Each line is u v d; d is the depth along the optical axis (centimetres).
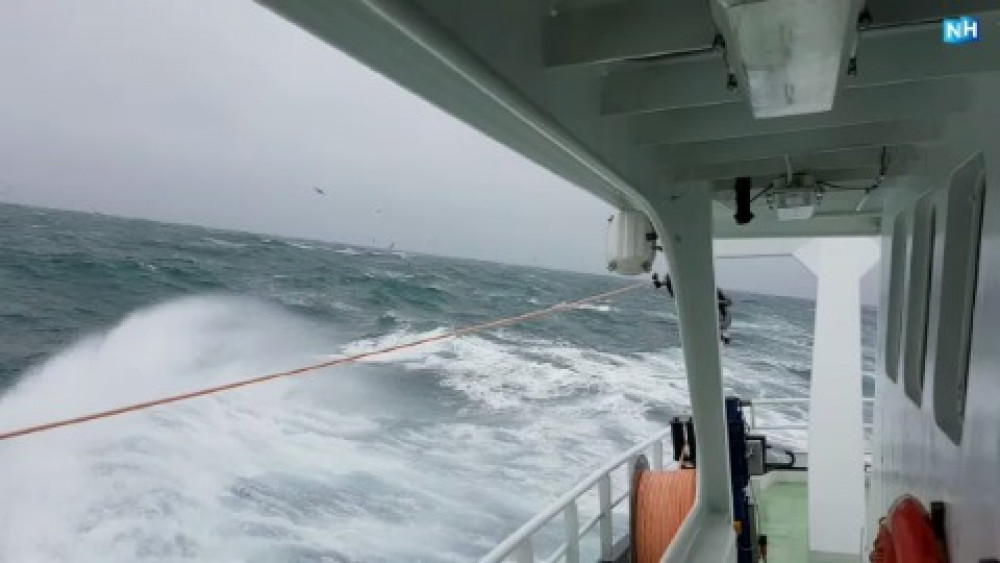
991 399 212
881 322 445
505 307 3412
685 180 377
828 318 638
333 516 1177
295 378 1922
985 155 231
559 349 2564
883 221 453
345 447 1478
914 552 250
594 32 201
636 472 549
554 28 204
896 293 404
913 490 328
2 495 1212
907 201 366
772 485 798
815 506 596
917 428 323
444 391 1922
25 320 2273
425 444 1522
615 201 424
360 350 2416
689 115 290
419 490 1288
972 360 234
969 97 254
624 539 568
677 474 546
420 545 1105
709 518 494
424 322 2877
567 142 223
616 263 441
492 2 164
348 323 2748
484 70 160
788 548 637
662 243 387
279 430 1550
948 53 221
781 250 679
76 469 1295
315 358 2266
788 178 361
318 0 133
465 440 1559
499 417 1733
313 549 1084
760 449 601
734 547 493
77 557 1101
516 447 1541
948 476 262
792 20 130
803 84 167
